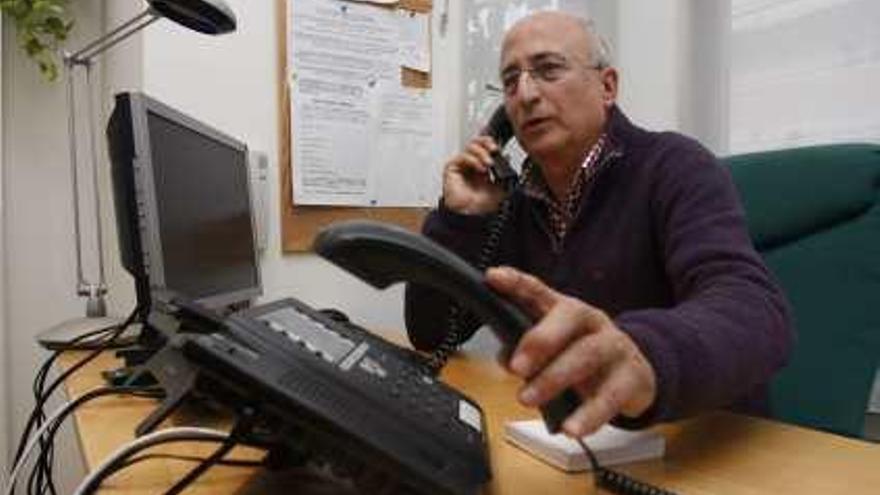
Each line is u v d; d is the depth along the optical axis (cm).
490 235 135
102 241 180
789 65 166
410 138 189
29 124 179
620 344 50
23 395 179
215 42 166
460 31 196
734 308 67
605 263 119
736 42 178
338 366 55
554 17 128
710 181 104
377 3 184
